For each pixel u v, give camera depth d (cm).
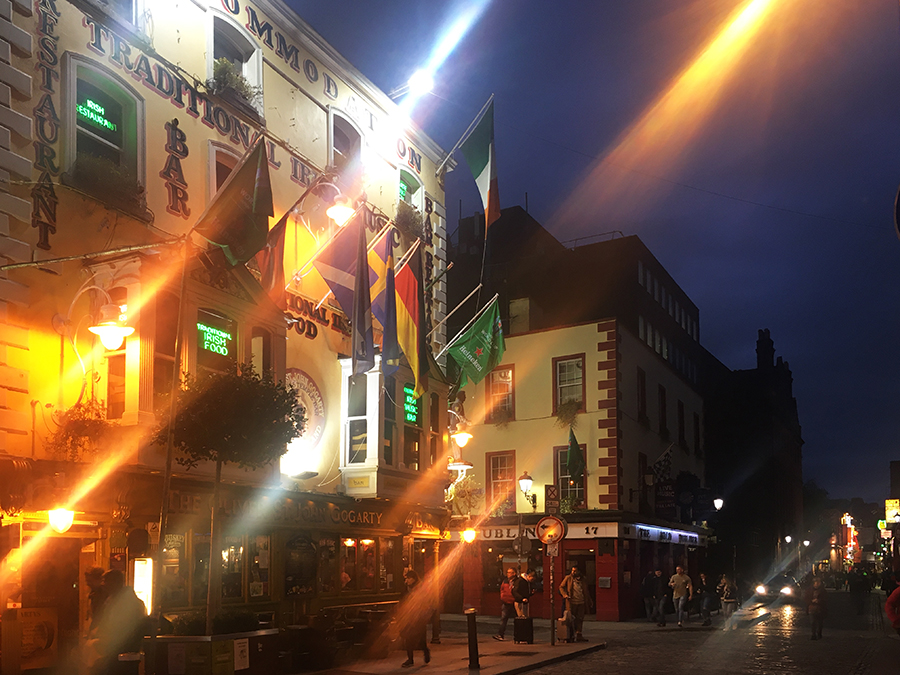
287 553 1695
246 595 1577
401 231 2253
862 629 2705
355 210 1783
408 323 1872
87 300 1368
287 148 1895
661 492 3534
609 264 4112
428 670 1486
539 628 2664
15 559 1182
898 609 1109
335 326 1989
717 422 5766
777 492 6150
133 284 1342
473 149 2077
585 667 1623
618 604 3009
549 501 1964
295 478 1767
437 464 2162
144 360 1332
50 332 1305
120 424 1310
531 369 3425
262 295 1645
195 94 1659
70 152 1370
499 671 1467
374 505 1962
